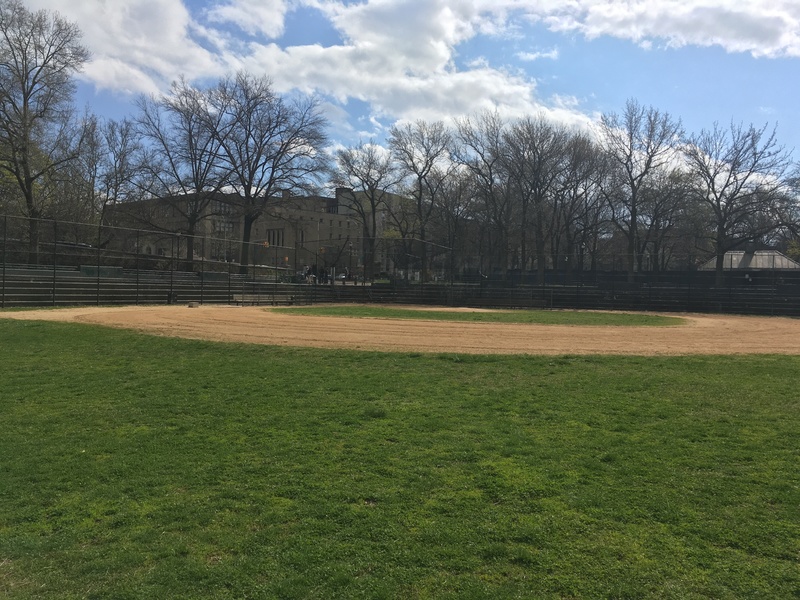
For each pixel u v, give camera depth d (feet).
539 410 26.55
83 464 19.25
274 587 11.81
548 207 187.11
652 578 12.04
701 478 17.71
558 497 16.26
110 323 59.57
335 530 14.34
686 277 150.10
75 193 153.58
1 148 122.93
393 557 13.00
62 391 30.32
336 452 20.44
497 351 47.29
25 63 121.80
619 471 18.37
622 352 47.70
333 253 177.06
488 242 213.87
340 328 63.57
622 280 155.43
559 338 58.29
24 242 94.63
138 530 14.42
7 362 37.88
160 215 161.38
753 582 11.89
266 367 38.14
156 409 26.81
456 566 12.60
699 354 46.70
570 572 12.33
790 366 39.42
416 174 194.18
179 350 44.80
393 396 29.63
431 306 125.90
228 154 157.07
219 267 134.92
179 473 18.45
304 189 160.97
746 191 155.33
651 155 169.07
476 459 19.63
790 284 126.21
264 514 15.25
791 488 16.79
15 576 12.30
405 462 19.31
